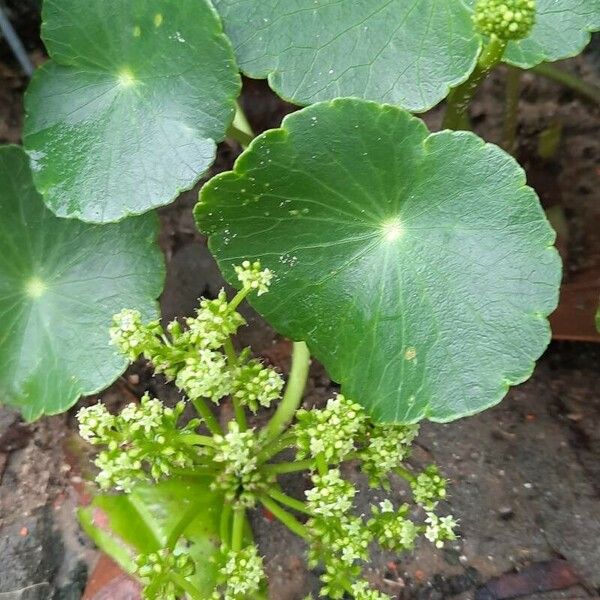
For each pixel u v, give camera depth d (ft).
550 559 0.59
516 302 0.44
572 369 0.69
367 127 0.43
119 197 0.50
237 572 0.43
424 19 0.48
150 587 0.41
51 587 0.60
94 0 0.49
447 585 0.59
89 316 0.56
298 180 0.45
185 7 0.46
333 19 0.48
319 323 0.49
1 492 0.64
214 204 0.45
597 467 0.64
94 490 0.63
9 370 0.57
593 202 0.78
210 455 0.50
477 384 0.45
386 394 0.47
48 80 0.54
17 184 0.57
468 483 0.63
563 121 0.84
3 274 0.58
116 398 0.68
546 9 0.49
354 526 0.44
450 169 0.44
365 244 0.48
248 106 0.85
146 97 0.51
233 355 0.47
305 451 0.46
